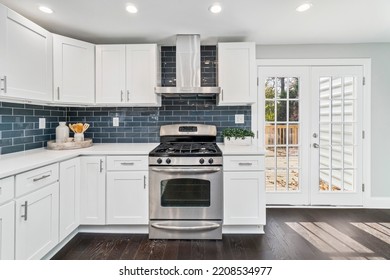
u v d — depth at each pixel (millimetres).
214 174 2248
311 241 2238
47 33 2178
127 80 2652
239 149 2430
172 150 2371
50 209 1868
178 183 2273
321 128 3102
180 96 3014
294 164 3127
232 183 2303
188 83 2678
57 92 2299
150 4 2021
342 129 3096
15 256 1503
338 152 3109
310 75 3064
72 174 2191
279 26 2488
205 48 2988
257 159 2297
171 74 3000
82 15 2205
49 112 2691
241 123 3037
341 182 3121
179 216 2273
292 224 2607
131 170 2309
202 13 2189
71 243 2195
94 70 2639
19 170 1514
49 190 1853
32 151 2311
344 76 3068
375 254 2020
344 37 2830
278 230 2467
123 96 2650
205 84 2986
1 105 2012
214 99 3014
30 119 2377
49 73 2213
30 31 1946
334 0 1984
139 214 2322
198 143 2854
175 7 2074
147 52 2646
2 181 1400
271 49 3053
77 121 3023
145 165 2307
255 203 2312
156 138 3031
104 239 2279
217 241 2252
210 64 2990
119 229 2410
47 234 1831
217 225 2262
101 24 2396
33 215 1665
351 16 2279
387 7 2107
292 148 3123
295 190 3123
